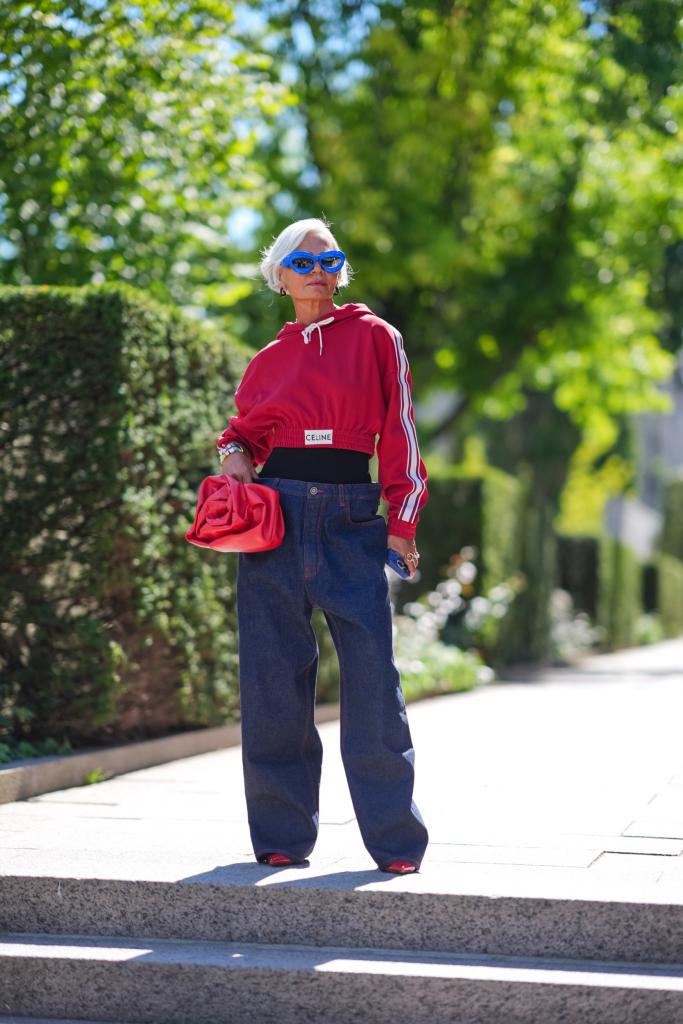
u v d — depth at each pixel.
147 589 10.68
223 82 15.55
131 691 10.79
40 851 6.78
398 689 6.26
